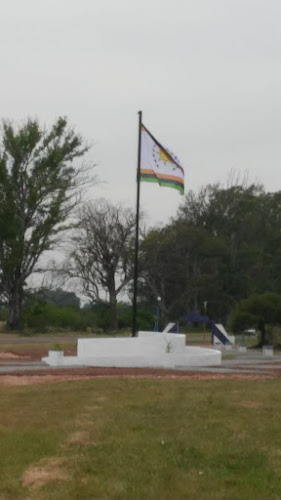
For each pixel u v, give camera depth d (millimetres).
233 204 96750
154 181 30688
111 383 17547
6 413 14398
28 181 58719
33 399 15617
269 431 12742
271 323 44156
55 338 50688
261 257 94875
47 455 11773
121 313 74812
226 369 24000
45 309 63281
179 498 9906
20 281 59844
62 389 16734
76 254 70938
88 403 15102
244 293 88688
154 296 84062
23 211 59281
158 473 10781
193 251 86188
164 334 28406
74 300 88125
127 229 72375
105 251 71000
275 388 16969
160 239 80062
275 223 101562
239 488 10172
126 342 26375
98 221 72188
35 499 10016
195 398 15508
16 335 54594
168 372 21375
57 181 59844
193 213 96562
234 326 44812
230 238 96312
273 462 11125
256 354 37469
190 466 11078
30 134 58500
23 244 58438
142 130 30688
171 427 13094
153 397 15641
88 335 55344
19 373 20672
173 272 83562
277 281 95188
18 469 11172
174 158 31031
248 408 14453
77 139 61281
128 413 14164
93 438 12547
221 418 13695
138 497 9969
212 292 85000
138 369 22562
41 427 13336
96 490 10203
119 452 11727
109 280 71250
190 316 67125
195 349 28438
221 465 11094
